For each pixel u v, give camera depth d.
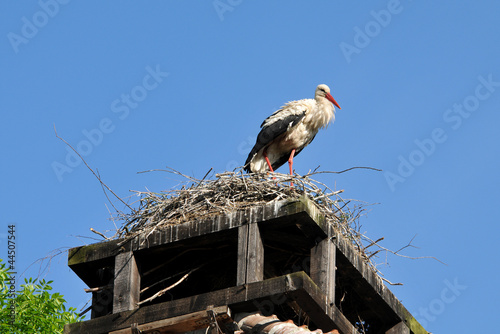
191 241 12.51
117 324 11.91
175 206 13.43
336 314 11.74
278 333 10.79
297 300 11.37
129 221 13.41
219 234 12.31
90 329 12.00
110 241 12.88
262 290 11.31
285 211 11.98
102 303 13.09
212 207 12.89
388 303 13.03
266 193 13.15
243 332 11.23
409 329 13.34
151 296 13.34
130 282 12.41
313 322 12.65
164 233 12.60
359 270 12.60
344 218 13.27
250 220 12.13
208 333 11.45
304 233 12.20
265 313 11.78
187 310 11.59
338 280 13.09
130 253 12.65
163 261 13.25
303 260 13.36
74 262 12.92
